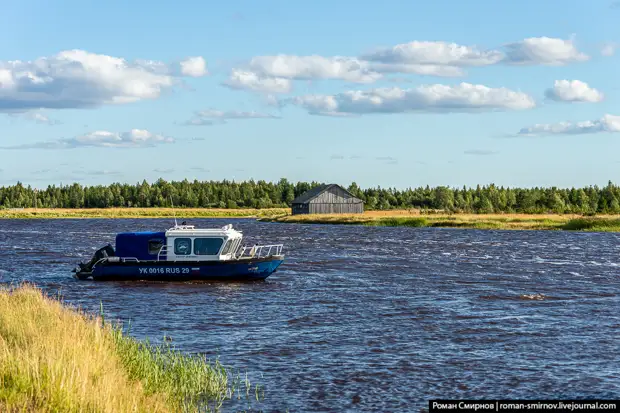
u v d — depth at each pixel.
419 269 46.97
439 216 126.69
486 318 28.25
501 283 39.34
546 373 19.78
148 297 34.09
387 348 22.81
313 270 46.59
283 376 19.33
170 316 28.81
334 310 30.30
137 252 40.44
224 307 31.08
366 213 161.62
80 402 12.54
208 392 17.53
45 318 19.78
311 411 16.41
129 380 16.16
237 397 17.30
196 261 39.47
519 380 19.09
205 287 37.62
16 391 12.77
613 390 18.23
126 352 18.28
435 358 21.47
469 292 35.75
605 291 35.97
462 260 53.16
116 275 40.12
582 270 45.88
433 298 33.72
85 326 19.77
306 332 25.45
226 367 20.28
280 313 29.53
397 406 16.88
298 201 170.25
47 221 160.88
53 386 12.89
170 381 17.06
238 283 39.28
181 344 23.38
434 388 18.34
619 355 21.83
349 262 51.94
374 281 40.47
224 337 24.55
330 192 163.50
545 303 32.09
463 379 19.16
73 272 42.78
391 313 29.50
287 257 56.31
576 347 22.94
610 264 49.66
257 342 23.69
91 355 15.84
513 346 23.09
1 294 24.12
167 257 40.12
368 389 18.17
